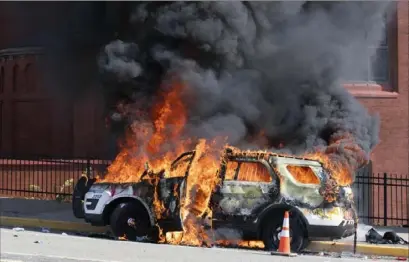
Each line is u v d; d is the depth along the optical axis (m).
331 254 11.48
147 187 11.02
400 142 17.30
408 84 17.48
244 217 10.71
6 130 19.19
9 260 8.70
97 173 16.55
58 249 9.84
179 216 10.71
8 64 19.34
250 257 9.71
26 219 13.29
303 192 10.66
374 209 16.95
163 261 9.02
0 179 17.03
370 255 11.62
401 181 17.16
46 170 16.94
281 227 10.66
